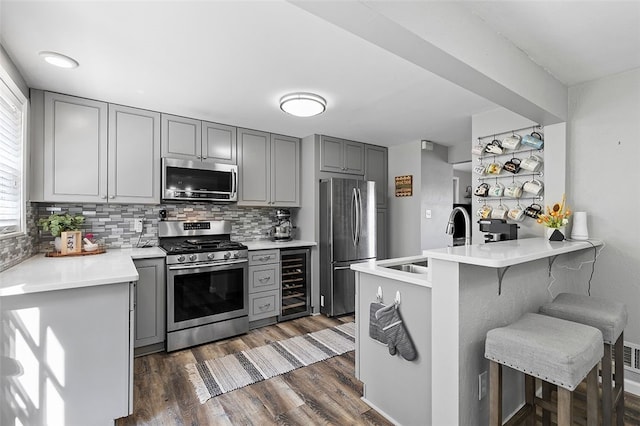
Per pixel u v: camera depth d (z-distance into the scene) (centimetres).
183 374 239
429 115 311
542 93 216
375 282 201
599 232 232
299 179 401
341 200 377
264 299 341
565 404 124
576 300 191
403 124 344
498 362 142
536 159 262
